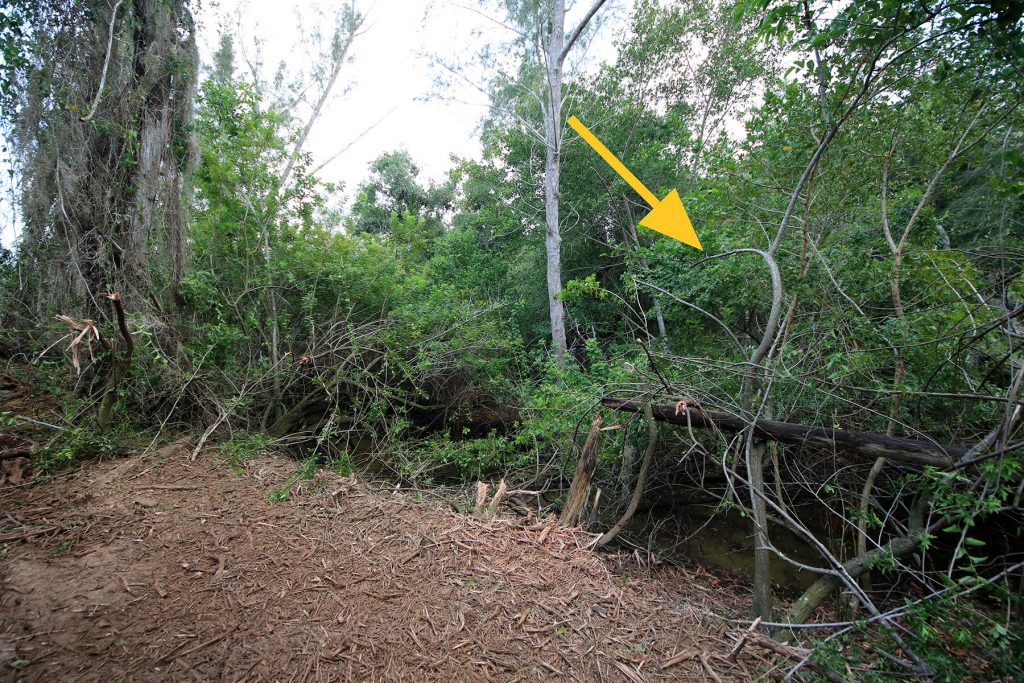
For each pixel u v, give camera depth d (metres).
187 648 2.42
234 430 5.35
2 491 3.72
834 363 4.00
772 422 3.98
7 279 5.86
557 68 10.41
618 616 3.04
